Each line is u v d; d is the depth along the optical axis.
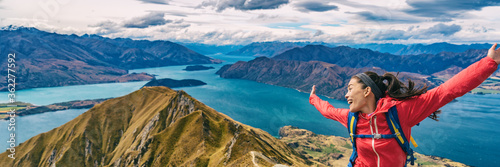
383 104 3.40
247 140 121.62
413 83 3.33
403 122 3.31
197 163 134.00
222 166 115.50
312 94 5.04
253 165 96.38
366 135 3.59
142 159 160.75
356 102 3.60
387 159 3.46
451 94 2.95
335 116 4.20
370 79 3.54
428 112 3.16
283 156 145.62
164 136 168.50
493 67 2.61
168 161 153.12
